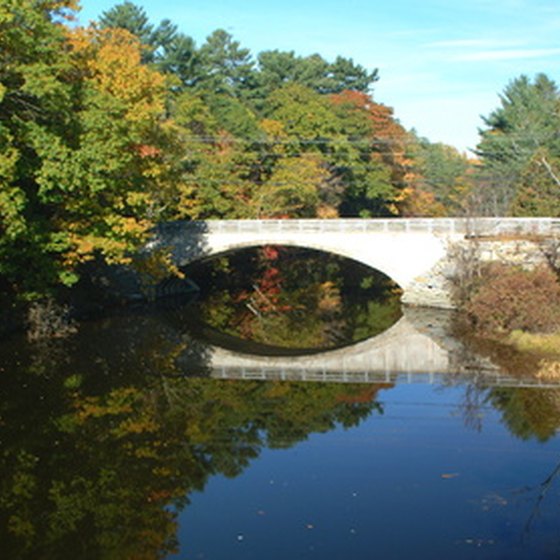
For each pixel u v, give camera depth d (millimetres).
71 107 30156
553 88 84000
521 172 66875
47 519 16344
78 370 29734
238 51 90000
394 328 39969
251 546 14828
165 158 45156
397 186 77000
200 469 19188
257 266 67000
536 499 16688
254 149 64125
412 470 18734
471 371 29234
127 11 77812
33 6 29578
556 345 31938
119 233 34094
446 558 14047
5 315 34406
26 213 31203
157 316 45406
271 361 33812
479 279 41781
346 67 90875
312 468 19125
